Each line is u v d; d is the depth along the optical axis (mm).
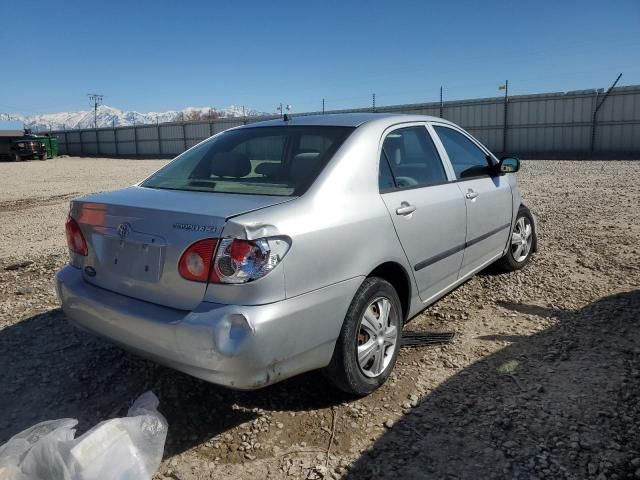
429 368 3549
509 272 5500
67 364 3717
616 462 2553
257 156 3480
